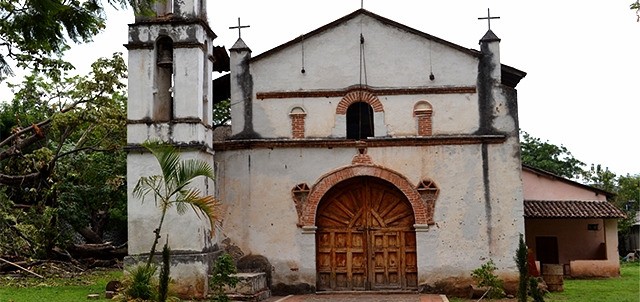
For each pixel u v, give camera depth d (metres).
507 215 18.11
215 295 15.74
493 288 17.06
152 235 16.78
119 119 23.38
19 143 22.84
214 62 20.55
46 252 24.95
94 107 23.30
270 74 19.19
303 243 18.56
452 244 18.19
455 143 18.47
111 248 26.56
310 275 18.47
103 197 28.20
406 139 18.53
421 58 18.89
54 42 8.02
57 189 26.03
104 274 24.20
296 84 19.08
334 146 18.77
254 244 18.66
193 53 17.38
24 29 7.80
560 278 18.84
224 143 18.94
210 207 15.20
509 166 18.28
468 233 18.16
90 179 28.23
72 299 16.39
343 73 19.00
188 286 16.48
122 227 34.91
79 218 26.61
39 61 17.94
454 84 18.70
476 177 18.31
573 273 23.91
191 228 16.75
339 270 18.89
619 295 17.95
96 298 16.59
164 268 12.99
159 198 16.81
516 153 18.30
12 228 23.98
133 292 14.68
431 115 18.66
